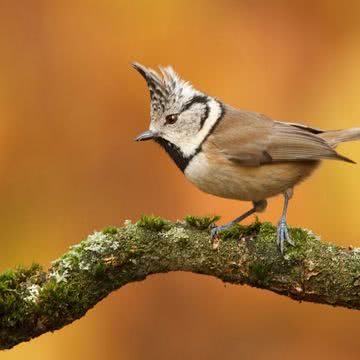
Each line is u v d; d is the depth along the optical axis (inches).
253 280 313.9
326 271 304.8
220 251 314.2
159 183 513.7
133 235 313.9
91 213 505.7
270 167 370.3
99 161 515.8
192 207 506.9
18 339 302.4
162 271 319.6
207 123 375.9
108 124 519.5
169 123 379.2
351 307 309.1
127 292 503.5
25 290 298.2
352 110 510.3
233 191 375.9
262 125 375.9
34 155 510.0
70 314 305.3
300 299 313.9
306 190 488.7
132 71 525.0
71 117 518.3
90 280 307.1
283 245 310.3
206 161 369.4
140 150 517.0
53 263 307.0
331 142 393.4
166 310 501.7
